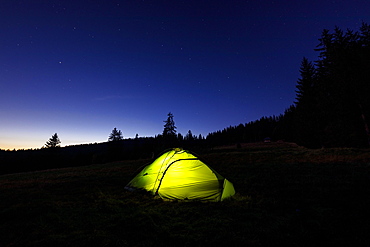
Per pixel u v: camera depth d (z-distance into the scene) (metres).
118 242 3.54
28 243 3.64
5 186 10.02
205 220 4.41
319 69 31.45
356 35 25.97
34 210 5.40
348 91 23.92
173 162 6.96
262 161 14.95
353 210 4.59
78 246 3.48
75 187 8.65
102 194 7.05
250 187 7.35
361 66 23.59
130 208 5.39
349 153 14.95
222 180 6.50
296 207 5.05
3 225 4.50
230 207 5.22
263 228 3.92
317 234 3.60
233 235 3.65
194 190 6.18
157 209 5.23
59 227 4.28
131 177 10.63
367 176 7.66
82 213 5.08
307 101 32.16
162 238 3.67
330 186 6.68
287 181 7.75
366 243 3.25
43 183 10.24
